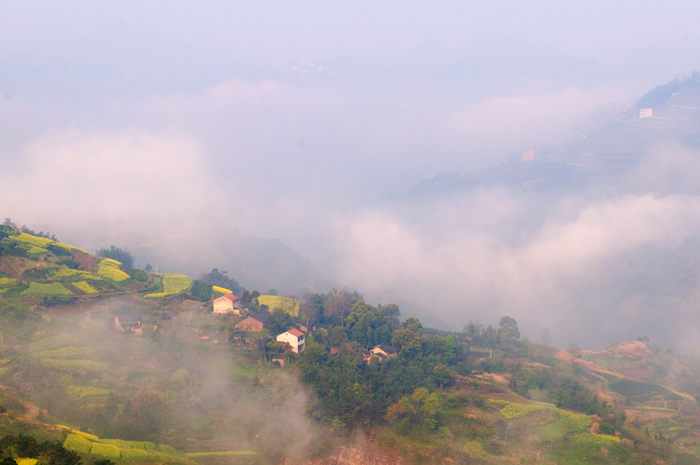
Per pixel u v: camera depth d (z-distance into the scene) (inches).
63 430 4478.3
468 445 5324.8
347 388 5910.4
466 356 7416.3
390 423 5639.8
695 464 5241.1
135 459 4370.1
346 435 5374.0
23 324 6220.5
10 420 4367.6
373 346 7401.6
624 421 5895.7
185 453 4859.7
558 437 5541.3
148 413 5162.4
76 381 5388.8
